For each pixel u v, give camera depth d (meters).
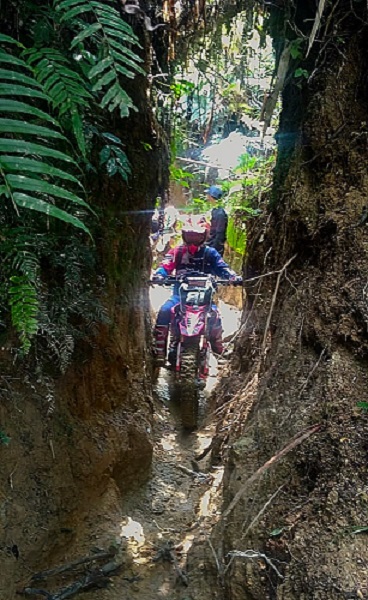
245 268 4.40
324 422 1.98
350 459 1.81
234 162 5.37
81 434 2.84
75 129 1.66
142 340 3.97
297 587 1.68
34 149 1.28
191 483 3.49
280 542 1.87
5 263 1.93
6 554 2.17
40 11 2.03
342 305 2.17
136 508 3.15
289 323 2.52
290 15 2.91
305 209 2.61
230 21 3.85
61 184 2.32
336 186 2.49
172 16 3.82
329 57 2.63
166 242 6.58
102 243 2.98
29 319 1.71
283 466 2.08
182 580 2.45
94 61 1.96
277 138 3.40
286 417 2.22
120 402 3.35
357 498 1.72
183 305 4.23
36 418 2.51
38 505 2.40
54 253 2.34
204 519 2.95
